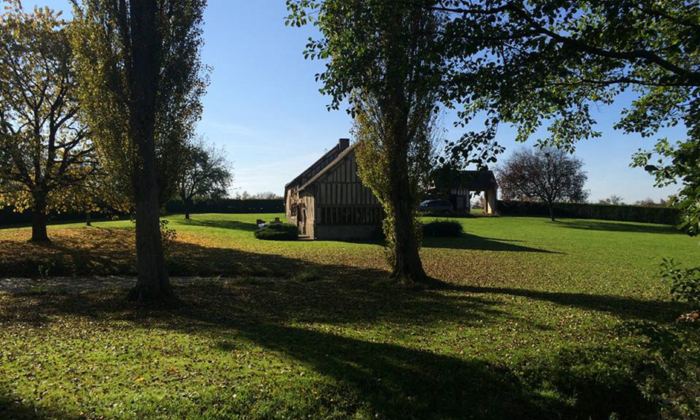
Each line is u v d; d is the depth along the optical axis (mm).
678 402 4676
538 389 5477
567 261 19516
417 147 12328
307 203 32469
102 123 10078
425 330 7562
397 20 7004
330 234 29062
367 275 14828
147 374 5273
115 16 9953
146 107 10102
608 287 12828
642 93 8203
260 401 4652
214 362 5727
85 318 8703
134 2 10000
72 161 19812
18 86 18109
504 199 55156
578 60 5688
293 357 5957
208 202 52969
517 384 5520
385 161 12312
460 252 22766
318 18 7406
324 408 4672
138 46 10016
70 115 19984
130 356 5973
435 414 4816
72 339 6957
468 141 5469
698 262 19797
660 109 7910
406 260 12688
